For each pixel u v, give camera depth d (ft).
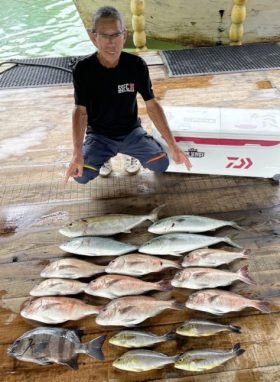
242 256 5.65
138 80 6.17
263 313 5.08
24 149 8.23
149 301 5.03
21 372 4.57
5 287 5.55
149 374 4.51
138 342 4.69
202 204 6.82
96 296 5.36
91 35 5.54
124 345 4.69
